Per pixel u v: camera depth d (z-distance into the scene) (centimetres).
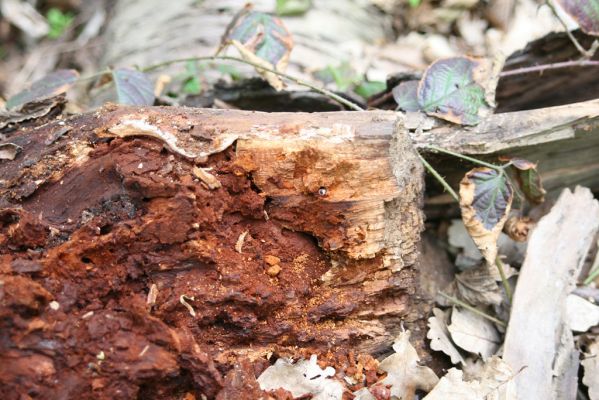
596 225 59
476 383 54
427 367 54
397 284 55
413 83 61
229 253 53
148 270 51
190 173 52
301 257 54
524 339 56
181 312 51
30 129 55
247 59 62
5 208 52
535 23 80
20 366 48
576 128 57
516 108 67
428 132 58
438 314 58
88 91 76
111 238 51
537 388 55
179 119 53
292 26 78
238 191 52
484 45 81
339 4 83
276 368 52
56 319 49
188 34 77
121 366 49
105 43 87
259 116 53
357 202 53
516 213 62
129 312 50
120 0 90
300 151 52
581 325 57
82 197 52
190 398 51
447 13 84
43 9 104
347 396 53
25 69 92
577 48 63
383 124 52
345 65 71
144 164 51
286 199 53
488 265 59
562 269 58
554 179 62
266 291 52
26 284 49
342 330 54
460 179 60
